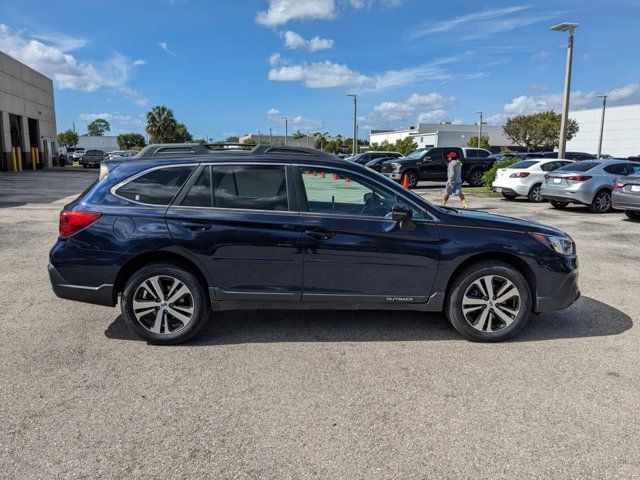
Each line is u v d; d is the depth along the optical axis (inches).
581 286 250.2
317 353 163.5
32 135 1503.4
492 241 169.9
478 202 667.4
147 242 163.3
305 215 167.8
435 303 173.6
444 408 128.8
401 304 173.3
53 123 1657.2
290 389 138.4
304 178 171.3
